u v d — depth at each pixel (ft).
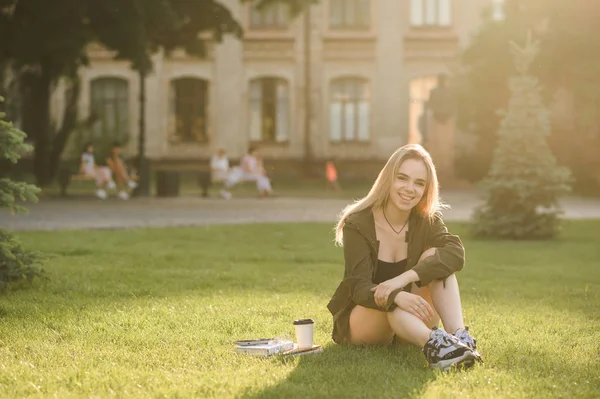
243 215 68.69
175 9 82.84
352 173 132.67
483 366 16.98
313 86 132.98
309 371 16.72
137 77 132.67
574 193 108.17
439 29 131.64
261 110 134.31
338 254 41.39
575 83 104.73
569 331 21.76
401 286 17.62
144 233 51.03
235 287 29.66
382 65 132.26
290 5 90.58
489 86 109.91
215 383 15.76
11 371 16.72
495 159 54.03
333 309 19.43
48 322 22.06
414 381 15.90
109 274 32.09
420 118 132.46
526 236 52.75
